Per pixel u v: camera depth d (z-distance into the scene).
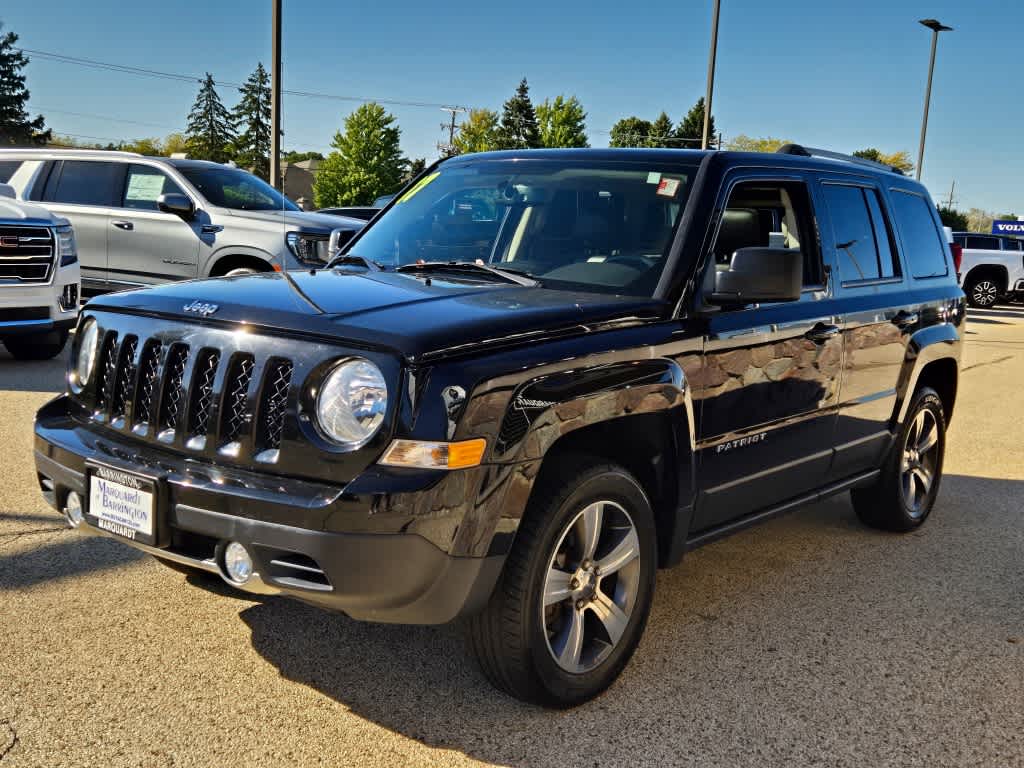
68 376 3.35
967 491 6.14
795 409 3.89
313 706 2.94
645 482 3.33
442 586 2.60
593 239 3.56
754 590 4.18
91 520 2.99
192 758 2.62
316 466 2.60
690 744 2.86
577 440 3.03
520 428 2.67
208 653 3.24
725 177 3.66
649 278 3.36
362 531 2.50
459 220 3.93
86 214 10.03
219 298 2.96
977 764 2.84
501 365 2.66
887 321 4.50
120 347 3.06
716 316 3.44
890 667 3.46
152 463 2.83
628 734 2.90
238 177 10.59
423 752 2.73
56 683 2.98
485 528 2.63
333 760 2.66
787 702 3.15
